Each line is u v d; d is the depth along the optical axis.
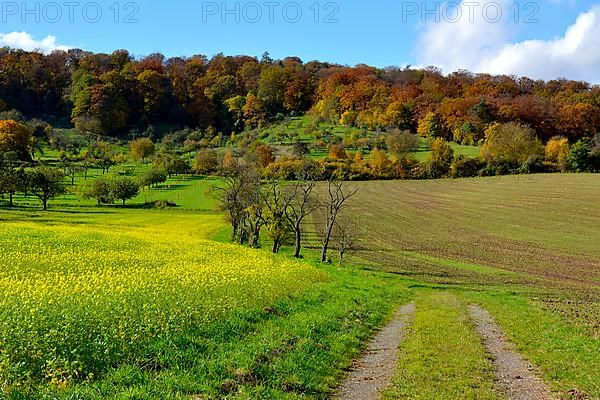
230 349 12.76
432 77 172.00
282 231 54.72
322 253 53.41
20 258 25.02
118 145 168.88
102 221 70.56
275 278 25.16
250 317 16.45
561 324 20.67
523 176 115.56
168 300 15.95
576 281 44.34
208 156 131.38
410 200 94.00
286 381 11.02
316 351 13.73
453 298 32.09
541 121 137.38
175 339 12.59
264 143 152.25
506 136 124.44
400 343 16.34
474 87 160.25
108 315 13.12
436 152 121.38
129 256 28.25
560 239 65.19
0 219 62.75
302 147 136.25
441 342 16.42
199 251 34.19
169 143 169.38
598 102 141.50
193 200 96.81
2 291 15.75
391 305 26.17
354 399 10.75
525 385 12.12
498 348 16.30
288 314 18.30
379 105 166.50
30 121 173.62
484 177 117.25
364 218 80.06
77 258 26.33
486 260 54.47
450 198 95.50
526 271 48.78
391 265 51.28
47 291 16.05
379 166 117.81
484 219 78.75
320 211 85.12
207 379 10.35
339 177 114.00
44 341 10.82
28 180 87.69
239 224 61.09
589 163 118.38
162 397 9.16
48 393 8.79
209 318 15.13
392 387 11.55
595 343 16.53
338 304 22.33
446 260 54.50
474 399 10.91
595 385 12.01
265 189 61.81
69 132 173.62
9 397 8.48
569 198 89.94
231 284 20.81
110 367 10.58
